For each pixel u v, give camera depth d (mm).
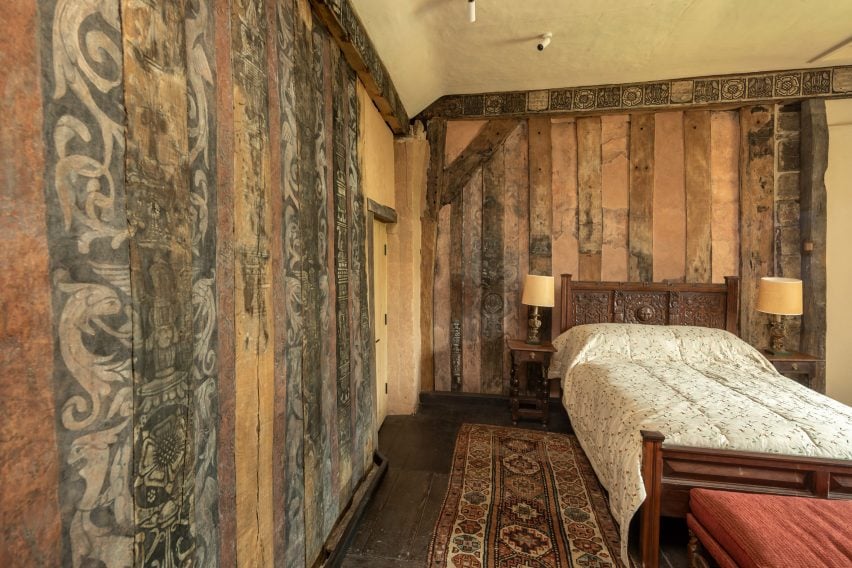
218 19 1045
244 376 1162
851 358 3523
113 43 711
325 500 1847
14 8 552
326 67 1939
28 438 570
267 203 1309
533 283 3605
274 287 1355
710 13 2674
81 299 653
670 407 2125
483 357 4109
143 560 772
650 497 1802
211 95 1012
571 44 3039
